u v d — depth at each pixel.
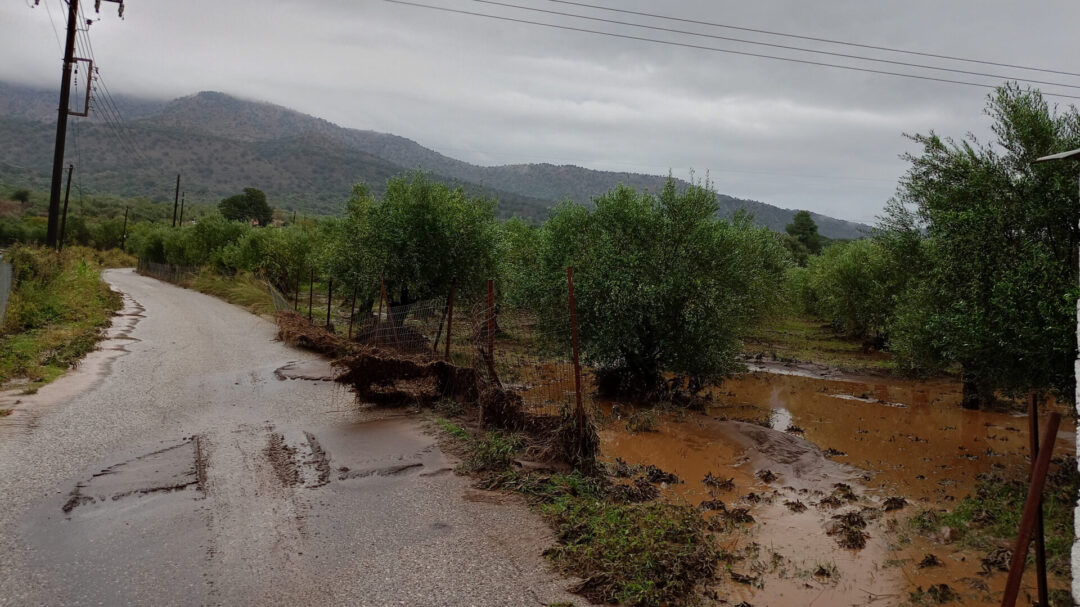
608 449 10.10
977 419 13.45
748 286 13.96
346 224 19.94
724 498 7.98
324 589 4.61
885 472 9.46
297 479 6.93
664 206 13.72
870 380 18.44
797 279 31.25
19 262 20.53
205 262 46.28
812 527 7.02
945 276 9.39
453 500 6.46
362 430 8.96
